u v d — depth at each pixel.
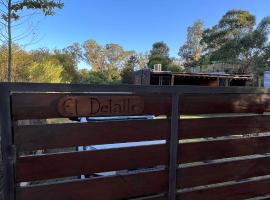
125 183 3.04
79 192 2.86
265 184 3.83
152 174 3.16
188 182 3.36
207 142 3.43
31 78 16.41
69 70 40.50
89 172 2.87
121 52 79.50
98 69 76.75
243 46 51.25
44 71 19.28
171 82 32.00
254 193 3.76
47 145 2.70
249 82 35.28
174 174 3.24
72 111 2.77
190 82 33.66
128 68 68.81
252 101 3.64
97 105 2.87
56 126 2.72
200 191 3.43
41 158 2.69
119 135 2.98
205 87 3.33
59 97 2.72
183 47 82.00
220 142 3.51
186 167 3.34
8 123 2.55
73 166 2.81
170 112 3.18
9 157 2.55
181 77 32.94
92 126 2.86
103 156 2.93
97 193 2.93
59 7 7.07
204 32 66.56
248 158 3.72
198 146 3.38
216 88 3.39
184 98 3.24
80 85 2.79
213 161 3.62
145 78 32.62
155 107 3.10
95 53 76.69
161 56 77.75
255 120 3.68
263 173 3.81
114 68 78.19
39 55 19.95
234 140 3.59
